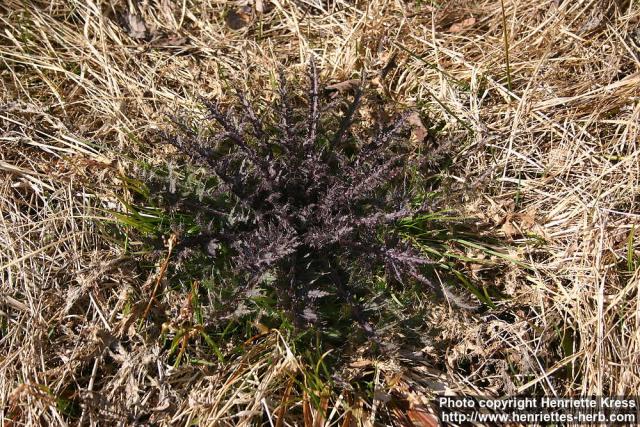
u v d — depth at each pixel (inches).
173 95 31.7
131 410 24.0
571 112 30.8
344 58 32.7
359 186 26.0
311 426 23.6
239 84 31.9
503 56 32.7
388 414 24.7
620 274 27.0
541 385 25.2
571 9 32.7
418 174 28.6
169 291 26.2
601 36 33.1
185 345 24.6
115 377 24.6
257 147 28.6
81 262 26.7
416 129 30.4
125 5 35.1
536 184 29.4
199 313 25.3
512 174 30.0
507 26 33.8
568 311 26.0
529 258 27.7
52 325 25.5
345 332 26.1
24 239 27.0
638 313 25.3
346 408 23.8
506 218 28.5
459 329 26.2
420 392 25.0
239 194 26.3
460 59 32.5
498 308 26.9
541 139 30.5
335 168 28.6
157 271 26.5
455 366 26.0
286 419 24.1
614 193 28.5
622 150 29.4
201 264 26.5
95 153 29.4
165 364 25.0
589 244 27.2
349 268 26.1
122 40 34.0
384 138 27.4
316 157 26.8
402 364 25.7
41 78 32.2
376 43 33.0
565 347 25.8
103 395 24.1
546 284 27.1
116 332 25.3
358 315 25.2
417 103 31.4
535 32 32.8
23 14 34.0
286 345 24.0
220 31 34.8
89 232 27.3
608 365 25.0
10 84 31.8
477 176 29.6
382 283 26.5
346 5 34.6
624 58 32.0
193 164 28.2
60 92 31.6
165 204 26.5
